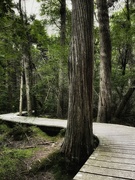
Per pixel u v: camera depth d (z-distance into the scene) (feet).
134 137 17.22
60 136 22.36
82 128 14.44
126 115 43.32
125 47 46.57
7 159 15.19
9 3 11.85
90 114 14.71
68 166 14.56
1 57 17.19
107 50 33.19
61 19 45.27
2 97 46.09
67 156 14.99
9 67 20.97
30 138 23.50
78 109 14.38
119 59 50.11
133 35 41.06
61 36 44.70
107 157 11.49
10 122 28.53
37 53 47.47
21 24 13.75
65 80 44.68
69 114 14.85
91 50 14.38
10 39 15.87
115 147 13.76
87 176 8.79
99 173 9.12
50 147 19.77
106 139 16.38
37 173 15.10
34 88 40.93
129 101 45.03
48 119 31.35
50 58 43.96
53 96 49.60
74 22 14.32
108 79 32.89
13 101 50.01
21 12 23.25
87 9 14.16
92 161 10.80
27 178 14.51
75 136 14.58
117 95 47.32
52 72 44.27
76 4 14.25
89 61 14.26
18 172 14.88
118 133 19.15
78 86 14.17
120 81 43.06
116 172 9.23
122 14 46.44
